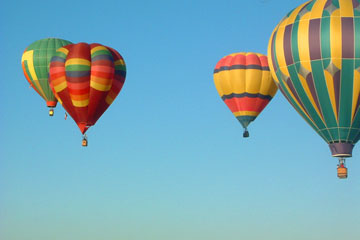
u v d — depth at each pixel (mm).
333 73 49750
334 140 50688
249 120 61375
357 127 50500
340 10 50344
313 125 51594
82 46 59188
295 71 50812
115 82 59094
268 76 61031
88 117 58844
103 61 58344
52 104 64125
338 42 49625
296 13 51688
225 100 62000
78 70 57844
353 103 50062
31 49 63906
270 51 52812
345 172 50375
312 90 50500
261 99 61188
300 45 50375
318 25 50219
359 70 49656
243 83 60750
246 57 61375
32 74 63594
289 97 52188
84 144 59094
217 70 62062
